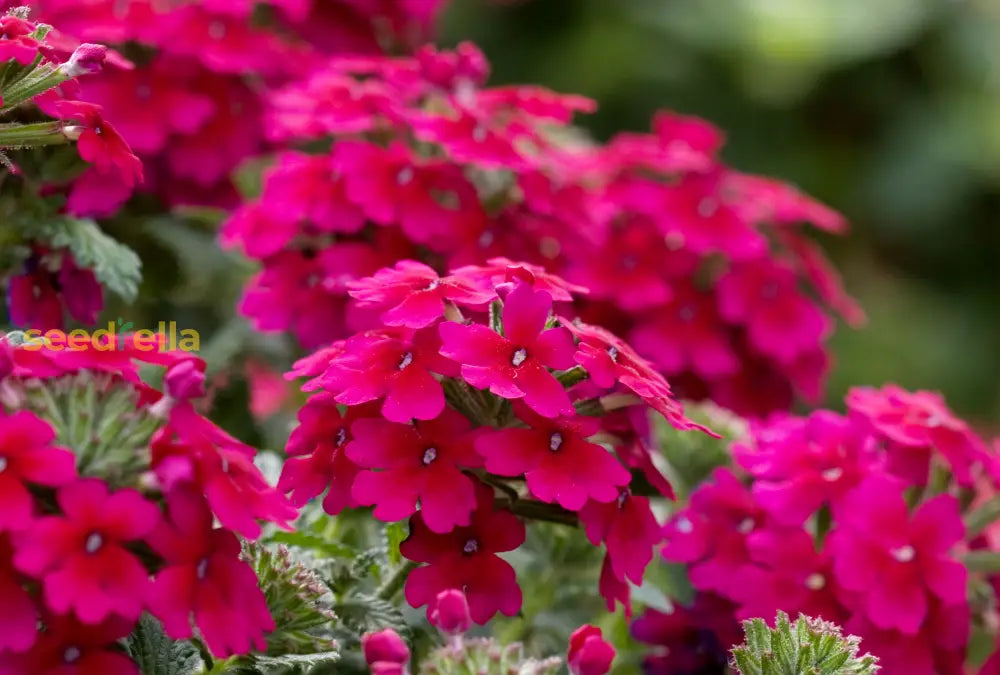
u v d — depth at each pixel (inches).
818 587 22.9
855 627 22.6
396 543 22.7
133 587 20.4
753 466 23.5
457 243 24.4
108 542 20.4
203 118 25.3
